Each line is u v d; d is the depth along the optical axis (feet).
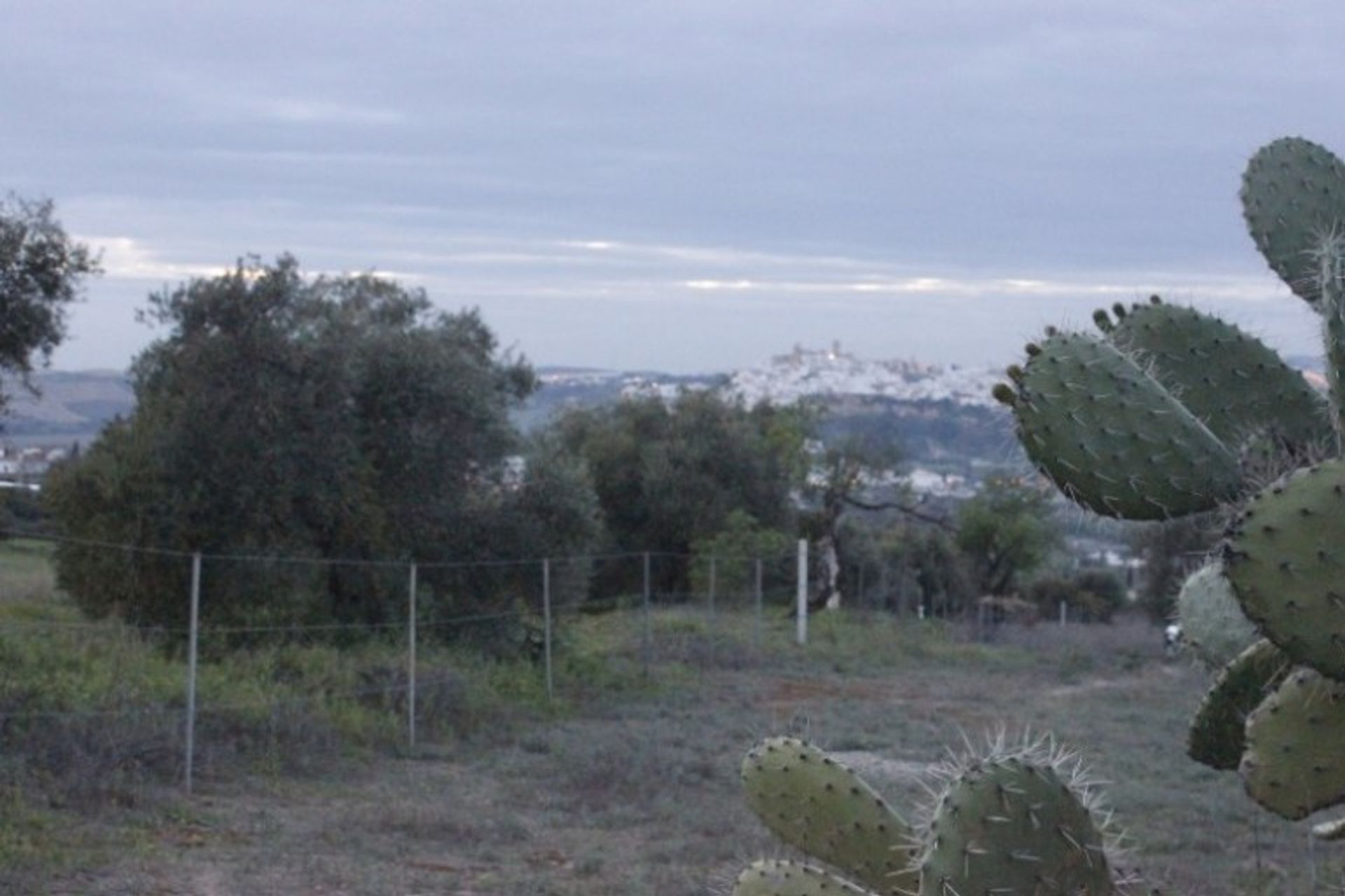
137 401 64.23
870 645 92.27
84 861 35.42
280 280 64.23
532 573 69.56
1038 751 13.16
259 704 50.03
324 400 64.59
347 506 64.44
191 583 56.70
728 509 116.26
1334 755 12.80
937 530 134.21
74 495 61.87
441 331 72.23
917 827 15.07
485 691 60.49
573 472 72.02
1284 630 11.02
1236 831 40.52
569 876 37.22
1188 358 15.21
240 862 36.73
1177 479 13.52
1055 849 12.25
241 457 62.28
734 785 49.19
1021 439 13.67
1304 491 11.08
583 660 71.56
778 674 80.12
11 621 56.29
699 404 121.39
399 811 42.27
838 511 124.47
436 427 68.13
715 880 33.81
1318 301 13.79
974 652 94.27
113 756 43.04
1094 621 135.64
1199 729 15.33
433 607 66.95
